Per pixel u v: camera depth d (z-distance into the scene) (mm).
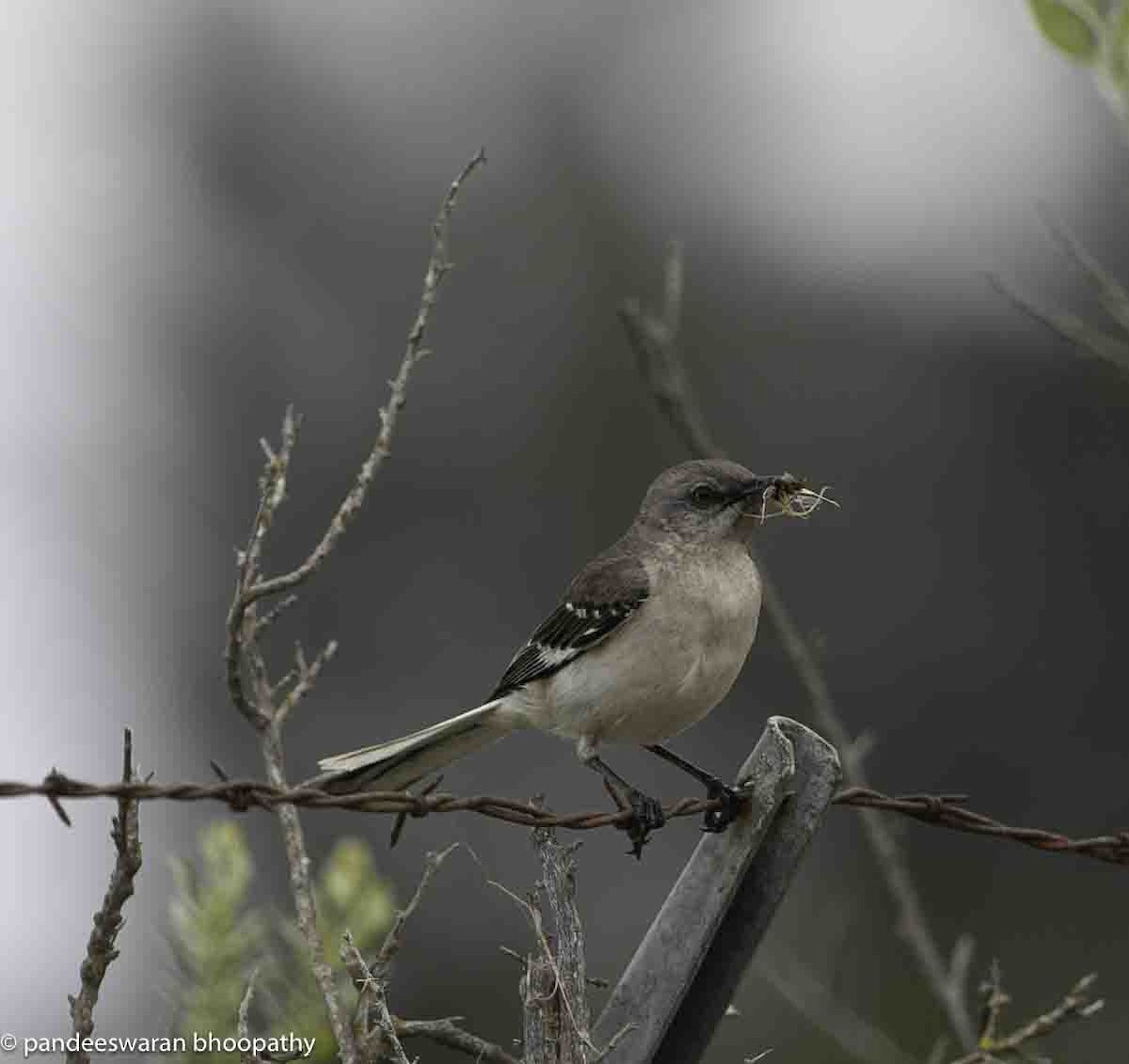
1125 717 15711
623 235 18203
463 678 16500
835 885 14469
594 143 18531
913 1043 13367
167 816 14047
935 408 16859
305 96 18453
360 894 6711
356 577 16734
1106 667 15750
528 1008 5332
